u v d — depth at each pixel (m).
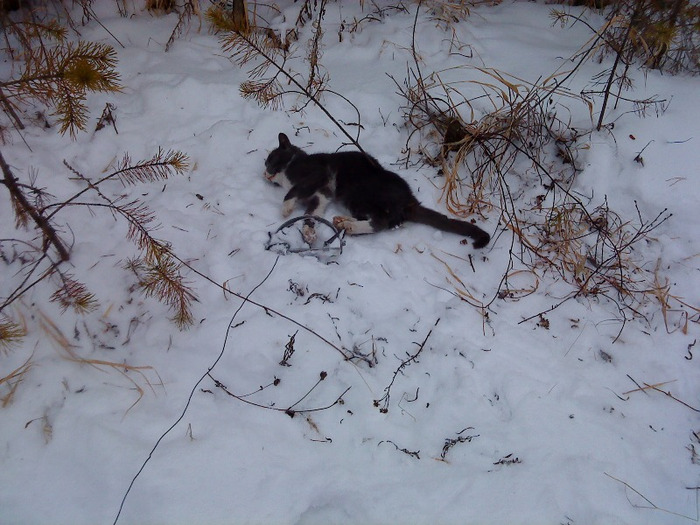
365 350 1.61
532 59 2.38
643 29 2.14
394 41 2.46
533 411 1.53
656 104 2.14
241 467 1.40
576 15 2.61
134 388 1.50
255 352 1.57
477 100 2.20
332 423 1.48
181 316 1.56
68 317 1.60
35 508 1.33
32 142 2.02
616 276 1.83
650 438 1.51
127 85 2.28
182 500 1.35
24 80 1.39
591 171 2.03
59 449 1.40
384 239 1.92
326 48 2.48
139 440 1.42
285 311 1.65
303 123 2.21
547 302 1.78
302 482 1.39
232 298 1.68
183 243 1.80
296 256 1.78
